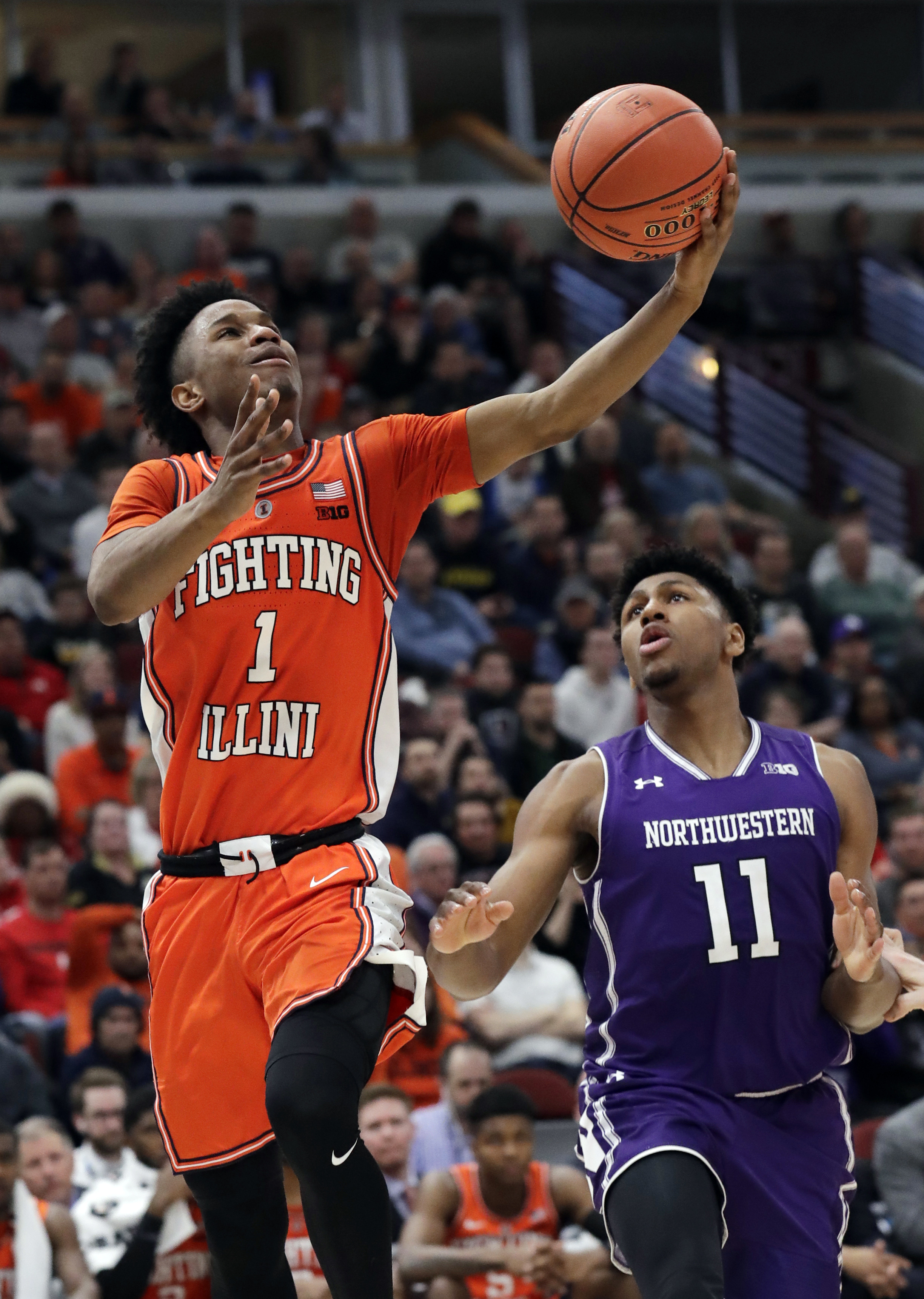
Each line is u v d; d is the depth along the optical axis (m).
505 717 25.53
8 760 23.98
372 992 7.40
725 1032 8.50
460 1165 16.48
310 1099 6.88
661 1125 8.27
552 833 8.91
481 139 45.66
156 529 7.29
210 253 38.06
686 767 8.93
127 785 23.23
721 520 31.58
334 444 8.34
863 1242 16.14
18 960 19.67
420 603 28.47
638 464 36.06
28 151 41.25
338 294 38.72
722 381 39.56
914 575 33.97
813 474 39.25
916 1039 19.00
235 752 7.81
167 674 7.97
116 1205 15.92
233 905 7.75
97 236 40.19
